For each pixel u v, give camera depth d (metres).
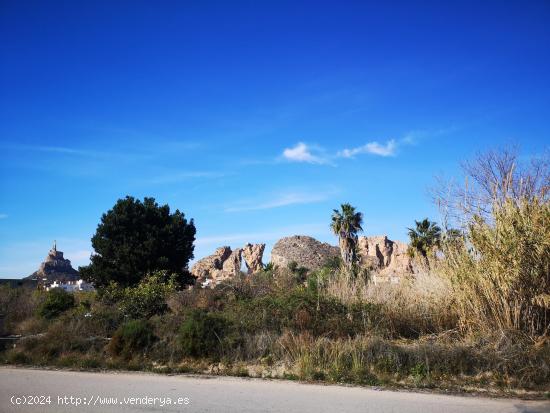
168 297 19.02
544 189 11.59
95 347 12.47
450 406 7.21
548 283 10.89
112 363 10.98
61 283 73.88
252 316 12.48
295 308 12.56
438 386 8.56
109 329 14.45
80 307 19.17
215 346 11.26
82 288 64.75
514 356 9.27
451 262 12.05
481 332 10.76
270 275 21.06
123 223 36.03
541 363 9.04
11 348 13.30
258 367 10.42
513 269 10.84
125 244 34.84
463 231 12.02
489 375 9.02
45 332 14.57
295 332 11.61
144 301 17.50
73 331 13.67
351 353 10.00
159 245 35.88
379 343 10.18
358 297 13.52
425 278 13.17
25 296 22.84
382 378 8.95
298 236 68.75
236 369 10.21
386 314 12.48
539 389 8.34
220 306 17.56
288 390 8.30
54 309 20.06
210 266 91.50
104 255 35.28
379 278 15.64
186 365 10.70
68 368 10.91
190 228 39.06
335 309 12.66
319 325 11.91
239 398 7.72
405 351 9.83
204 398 7.72
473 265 11.58
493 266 11.02
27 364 11.59
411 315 12.51
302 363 9.84
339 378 9.11
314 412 6.86
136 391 8.27
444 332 11.40
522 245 10.91
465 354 9.48
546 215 10.97
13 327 17.64
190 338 11.36
